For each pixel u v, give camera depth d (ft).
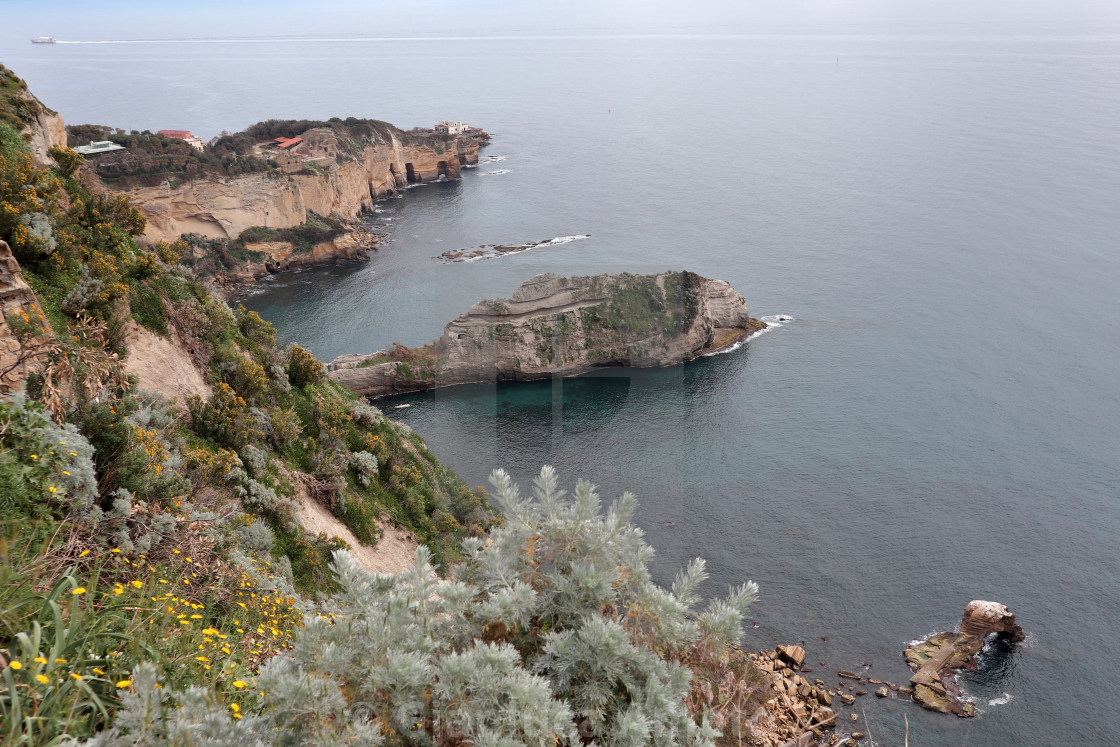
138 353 67.26
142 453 37.91
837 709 109.29
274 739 10.28
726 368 272.10
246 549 48.34
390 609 11.43
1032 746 107.86
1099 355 290.97
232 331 89.86
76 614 15.39
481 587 11.97
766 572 153.58
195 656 18.86
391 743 10.51
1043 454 215.31
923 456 211.82
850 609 140.36
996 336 310.24
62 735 11.62
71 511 25.11
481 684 10.30
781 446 214.69
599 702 10.75
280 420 77.00
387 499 82.89
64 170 84.23
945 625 135.54
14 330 38.11
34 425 25.22
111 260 69.97
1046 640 133.08
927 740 105.50
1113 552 165.99
